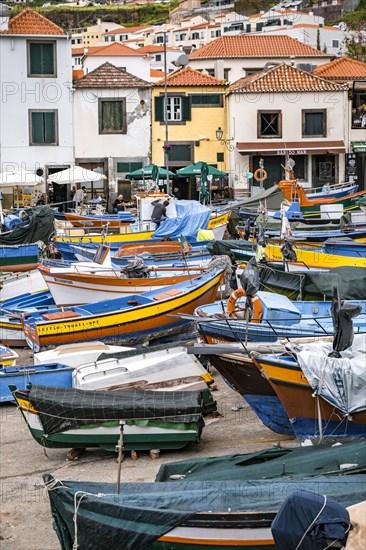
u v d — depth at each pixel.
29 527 12.73
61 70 51.72
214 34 123.38
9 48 50.94
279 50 66.19
